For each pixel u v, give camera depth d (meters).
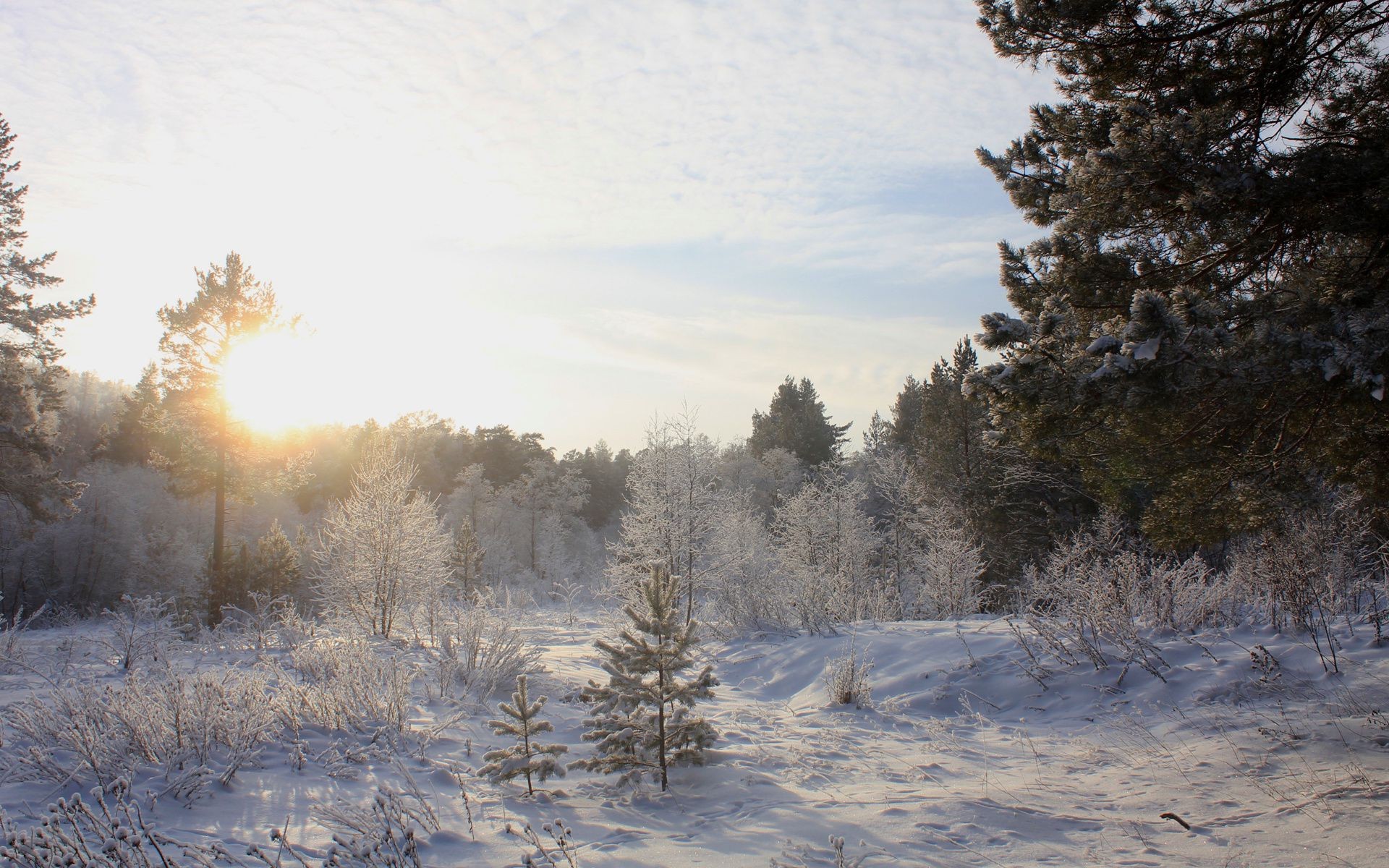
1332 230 5.75
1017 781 6.34
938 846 4.64
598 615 24.19
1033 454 6.81
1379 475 5.94
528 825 4.99
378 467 20.25
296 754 6.13
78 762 5.53
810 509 31.14
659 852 4.53
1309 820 4.80
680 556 24.92
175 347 27.91
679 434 25.86
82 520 46.22
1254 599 10.86
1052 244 7.27
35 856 3.56
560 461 78.75
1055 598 12.59
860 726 9.21
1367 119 6.45
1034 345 6.10
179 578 44.53
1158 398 5.38
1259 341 5.27
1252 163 6.12
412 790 5.69
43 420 27.44
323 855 4.30
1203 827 4.89
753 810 5.46
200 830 4.63
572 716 9.19
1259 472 6.33
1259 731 6.77
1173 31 6.83
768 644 15.61
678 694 6.08
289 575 25.80
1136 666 9.46
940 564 23.56
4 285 25.41
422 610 16.16
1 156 26.27
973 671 10.73
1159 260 6.79
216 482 28.81
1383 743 6.00
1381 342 4.74
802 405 68.69
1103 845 4.66
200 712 6.28
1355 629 8.93
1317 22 6.50
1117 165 6.03
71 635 13.80
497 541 55.06
